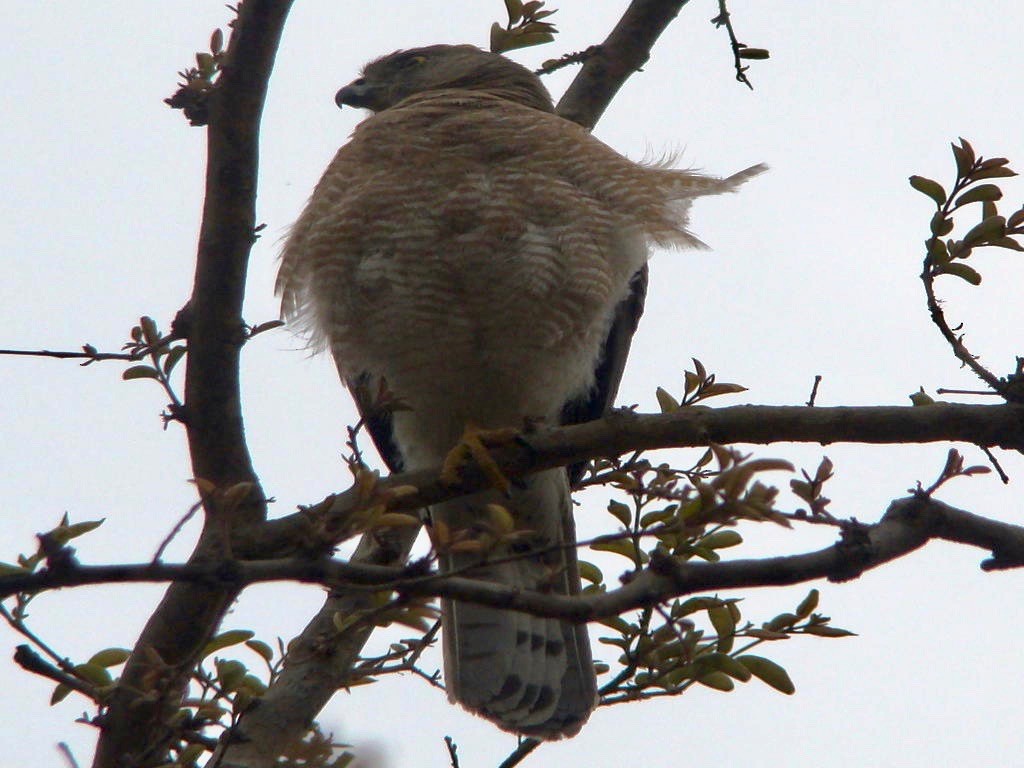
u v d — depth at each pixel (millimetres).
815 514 6367
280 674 8430
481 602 6180
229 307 8180
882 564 7004
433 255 10227
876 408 8016
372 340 10445
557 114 12062
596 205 10375
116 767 7438
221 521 6086
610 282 10430
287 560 6051
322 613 8727
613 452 8406
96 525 7020
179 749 7945
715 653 8180
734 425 8148
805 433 8062
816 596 8133
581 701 9602
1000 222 7988
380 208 10336
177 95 8266
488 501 10453
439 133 10516
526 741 9148
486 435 8633
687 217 10500
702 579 6391
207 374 8133
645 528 8422
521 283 10164
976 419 7938
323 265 10492
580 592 9961
